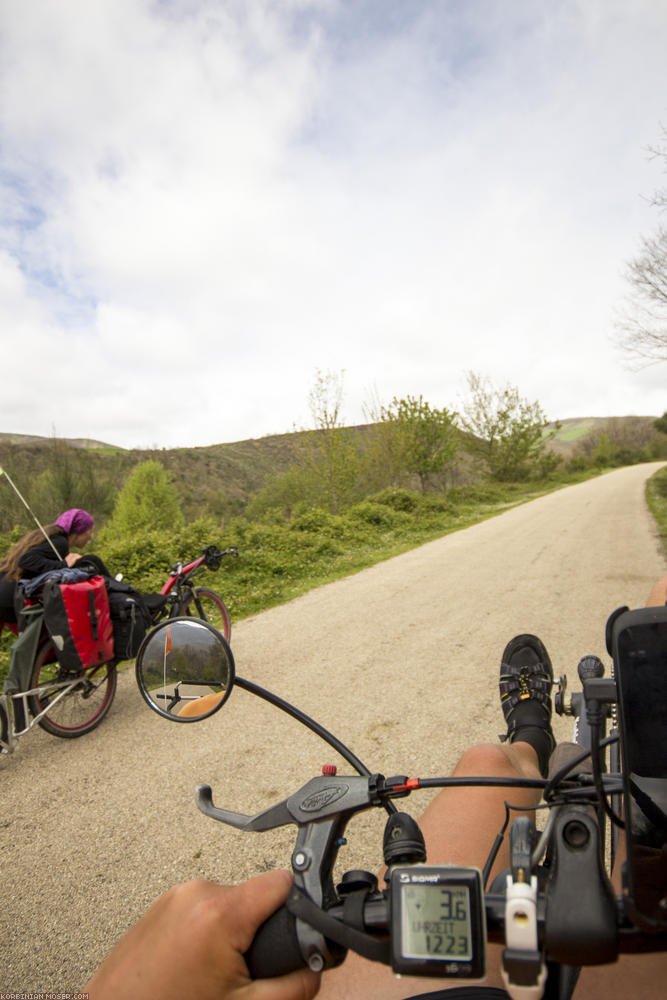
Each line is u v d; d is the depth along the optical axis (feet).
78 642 14.25
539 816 9.82
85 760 13.71
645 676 2.89
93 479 110.11
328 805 3.59
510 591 28.81
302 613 26.66
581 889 2.77
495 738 13.69
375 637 22.22
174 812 11.41
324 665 19.36
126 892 9.37
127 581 35.09
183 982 3.05
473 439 175.52
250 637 23.11
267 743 13.96
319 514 57.62
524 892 2.64
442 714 15.08
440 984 4.40
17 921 8.86
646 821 2.84
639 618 2.93
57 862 10.17
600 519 61.52
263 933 3.13
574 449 459.32
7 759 14.05
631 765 2.86
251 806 11.52
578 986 4.28
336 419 102.42
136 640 15.47
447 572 35.14
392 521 66.95
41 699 14.65
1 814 11.73
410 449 122.83
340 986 4.69
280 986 3.10
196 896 3.24
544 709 8.50
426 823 6.34
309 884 3.22
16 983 7.77
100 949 8.28
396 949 2.69
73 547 16.62
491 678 17.33
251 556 38.93
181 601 18.74
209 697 4.94
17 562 15.19
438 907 2.69
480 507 102.53
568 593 27.66
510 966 2.59
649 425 444.14
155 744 14.25
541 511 80.23
